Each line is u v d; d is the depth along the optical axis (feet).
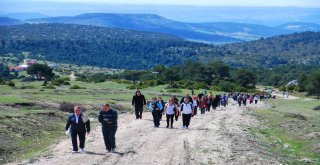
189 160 58.29
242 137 85.92
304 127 113.80
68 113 116.06
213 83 495.00
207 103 146.92
